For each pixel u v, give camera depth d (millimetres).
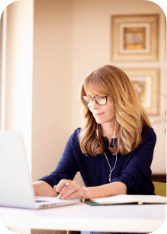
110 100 1537
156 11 2926
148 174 1473
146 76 2928
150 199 1024
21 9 2803
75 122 2709
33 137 2613
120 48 2889
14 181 919
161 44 2906
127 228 774
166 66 2930
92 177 1578
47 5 2754
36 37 2691
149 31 2932
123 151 1508
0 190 963
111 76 1556
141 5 2926
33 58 2664
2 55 2871
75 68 2785
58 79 2723
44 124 2652
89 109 1589
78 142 1635
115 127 1563
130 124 1491
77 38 2818
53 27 2750
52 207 961
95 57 2842
